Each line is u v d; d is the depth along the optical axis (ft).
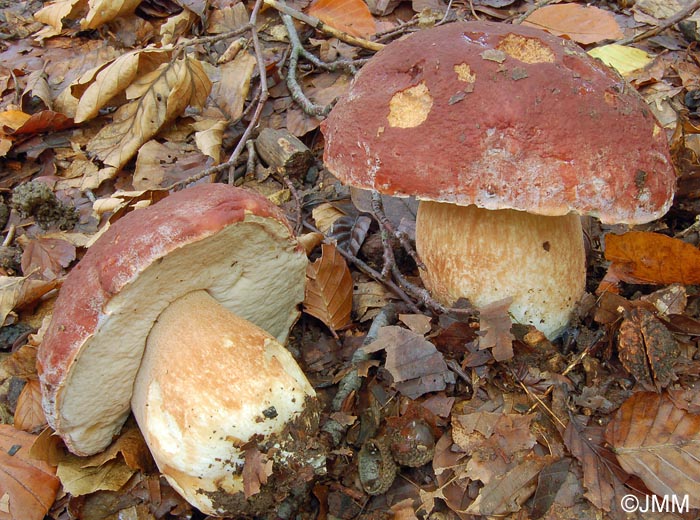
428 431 1.18
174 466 1.05
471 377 1.23
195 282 1.12
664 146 1.13
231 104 1.93
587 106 1.07
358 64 1.93
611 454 1.12
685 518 1.07
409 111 1.12
